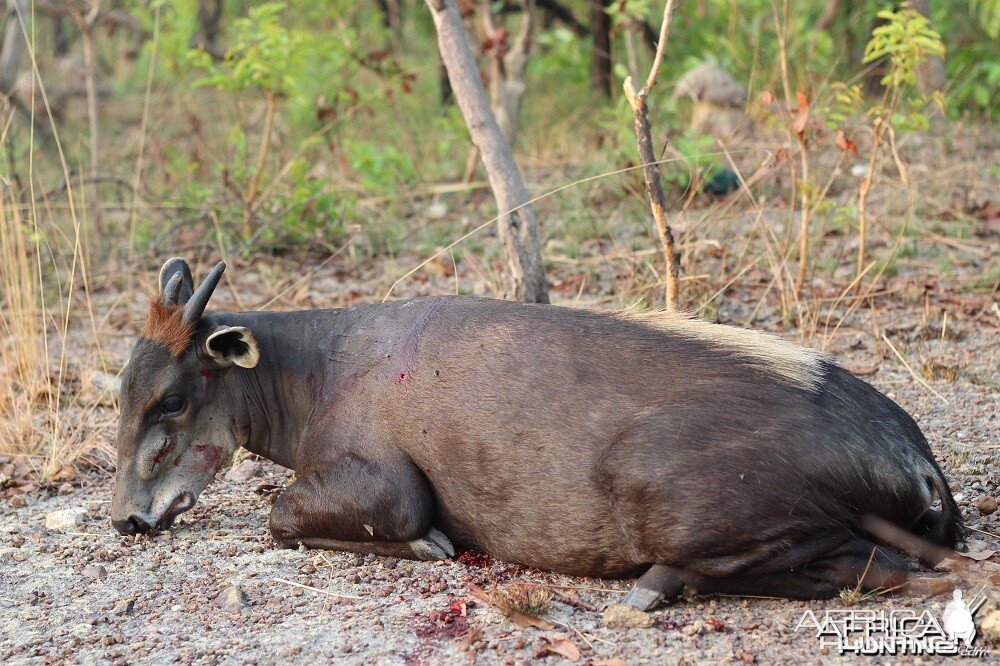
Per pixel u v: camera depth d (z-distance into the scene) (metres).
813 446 4.51
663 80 14.54
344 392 5.35
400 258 10.37
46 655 4.64
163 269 5.80
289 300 9.40
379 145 13.86
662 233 6.66
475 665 4.37
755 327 8.01
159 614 4.95
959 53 13.98
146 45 16.09
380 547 5.29
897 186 10.40
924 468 4.71
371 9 17.70
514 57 12.88
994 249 9.29
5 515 6.10
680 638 4.46
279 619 4.84
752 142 11.84
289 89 11.26
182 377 5.43
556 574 5.07
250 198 10.78
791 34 13.87
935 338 7.78
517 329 5.11
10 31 13.92
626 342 4.94
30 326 7.83
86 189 12.44
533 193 11.68
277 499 5.49
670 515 4.52
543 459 4.82
